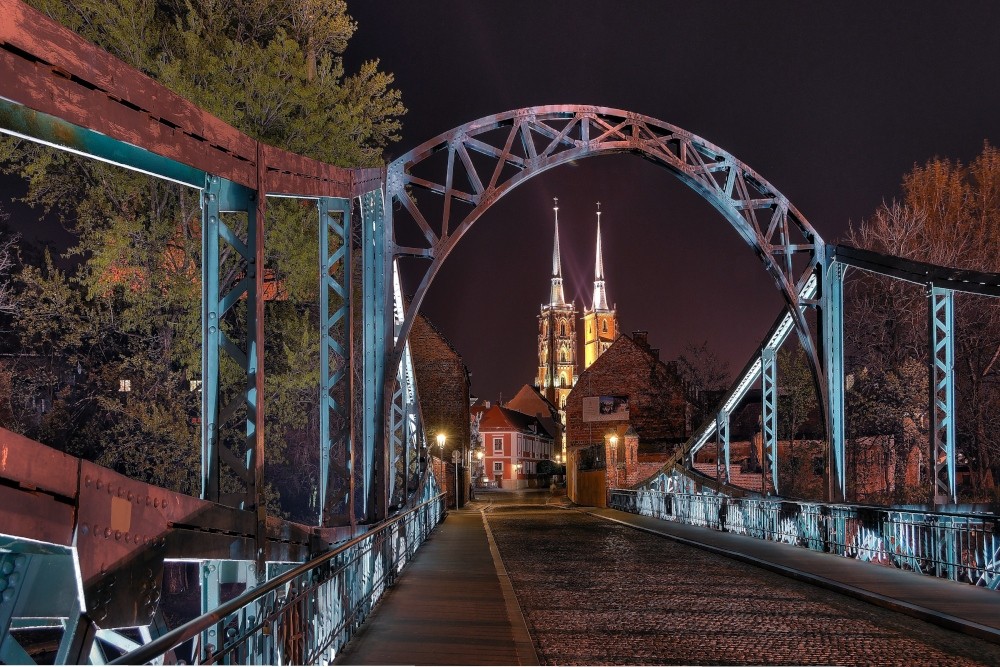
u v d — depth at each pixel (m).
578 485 54.34
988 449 31.70
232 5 17.95
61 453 4.79
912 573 14.27
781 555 17.56
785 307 23.56
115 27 15.08
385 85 19.19
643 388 63.00
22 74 4.80
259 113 16.23
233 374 17.22
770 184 22.20
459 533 25.23
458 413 61.09
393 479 17.92
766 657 8.25
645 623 10.09
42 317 15.91
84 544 4.98
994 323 31.86
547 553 19.41
